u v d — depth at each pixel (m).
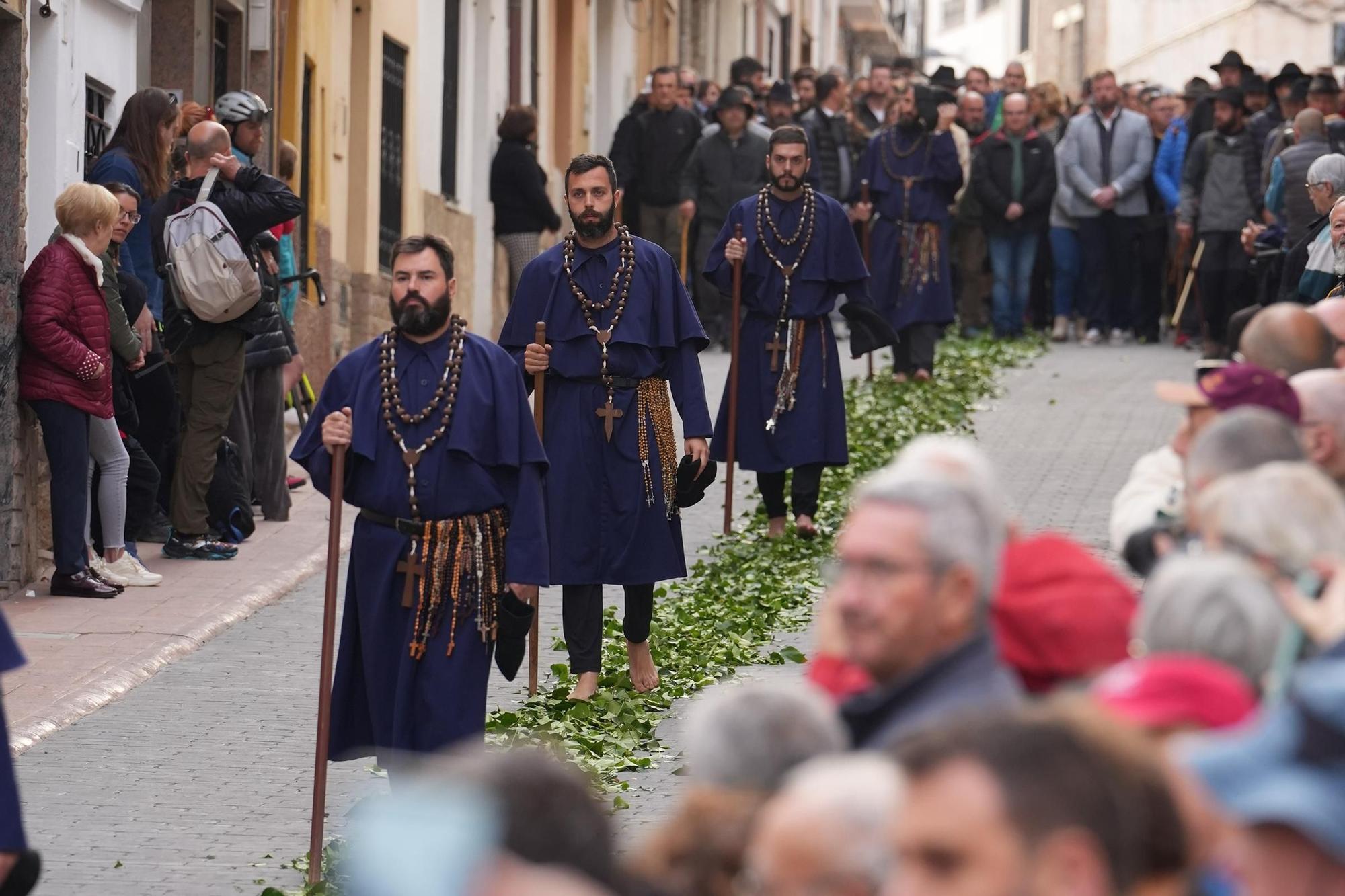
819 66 120.38
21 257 24.59
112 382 25.52
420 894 4.80
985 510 8.45
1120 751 5.79
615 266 20.88
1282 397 12.09
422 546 15.73
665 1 78.75
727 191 49.28
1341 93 43.06
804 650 22.67
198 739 19.05
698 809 7.51
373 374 16.02
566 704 20.02
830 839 6.52
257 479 29.31
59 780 17.67
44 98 25.94
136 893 14.80
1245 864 6.43
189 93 34.22
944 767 5.72
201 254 25.97
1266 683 8.05
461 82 52.44
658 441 20.78
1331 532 9.12
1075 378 44.38
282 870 15.41
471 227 52.91
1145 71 112.00
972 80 58.44
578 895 5.44
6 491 24.56
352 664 16.06
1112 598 9.30
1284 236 37.28
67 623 23.05
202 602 24.28
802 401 28.02
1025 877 5.60
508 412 15.91
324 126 41.28
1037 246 51.34
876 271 42.22
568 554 20.41
